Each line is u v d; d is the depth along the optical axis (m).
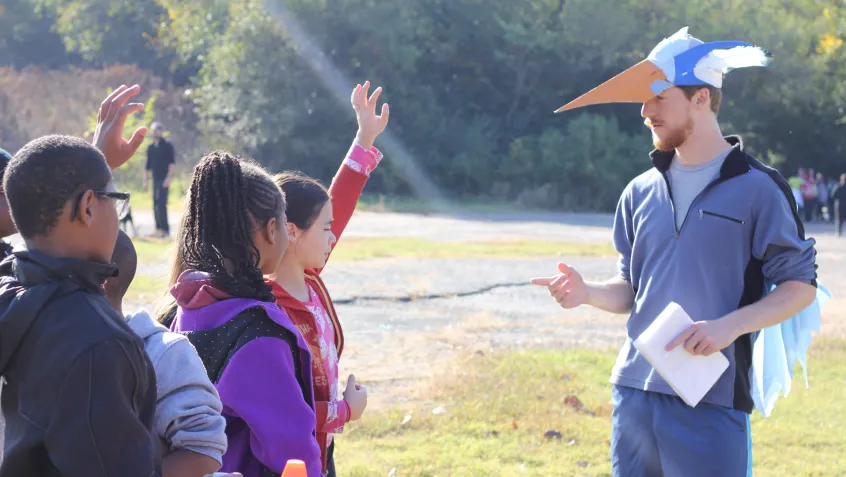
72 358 2.44
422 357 11.51
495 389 9.62
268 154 55.94
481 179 56.34
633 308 5.21
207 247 3.51
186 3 61.22
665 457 4.82
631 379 4.93
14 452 2.48
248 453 3.40
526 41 57.62
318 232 4.07
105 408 2.43
